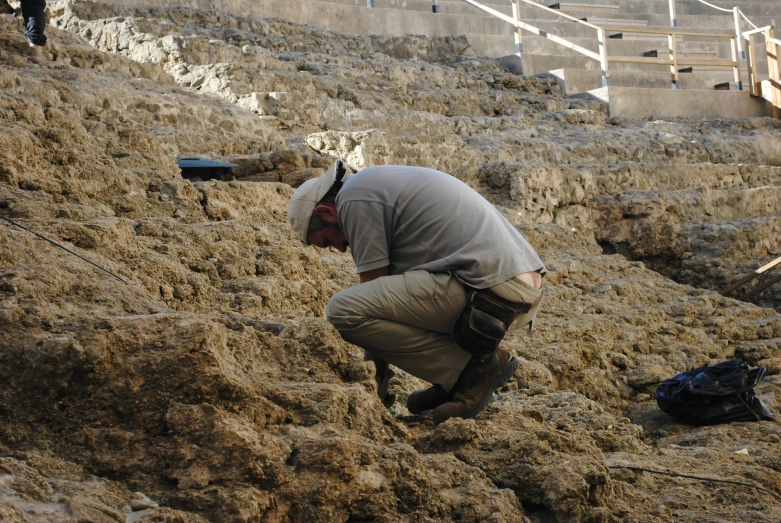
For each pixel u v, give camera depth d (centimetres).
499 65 1345
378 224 308
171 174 567
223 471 242
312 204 318
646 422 495
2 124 483
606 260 816
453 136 973
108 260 384
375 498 251
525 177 912
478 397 325
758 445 424
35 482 223
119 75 860
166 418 249
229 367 277
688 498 330
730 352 655
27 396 251
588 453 319
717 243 958
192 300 418
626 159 1108
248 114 881
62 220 405
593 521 276
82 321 267
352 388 299
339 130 971
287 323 351
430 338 319
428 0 1479
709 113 1314
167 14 1114
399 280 310
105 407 253
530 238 830
